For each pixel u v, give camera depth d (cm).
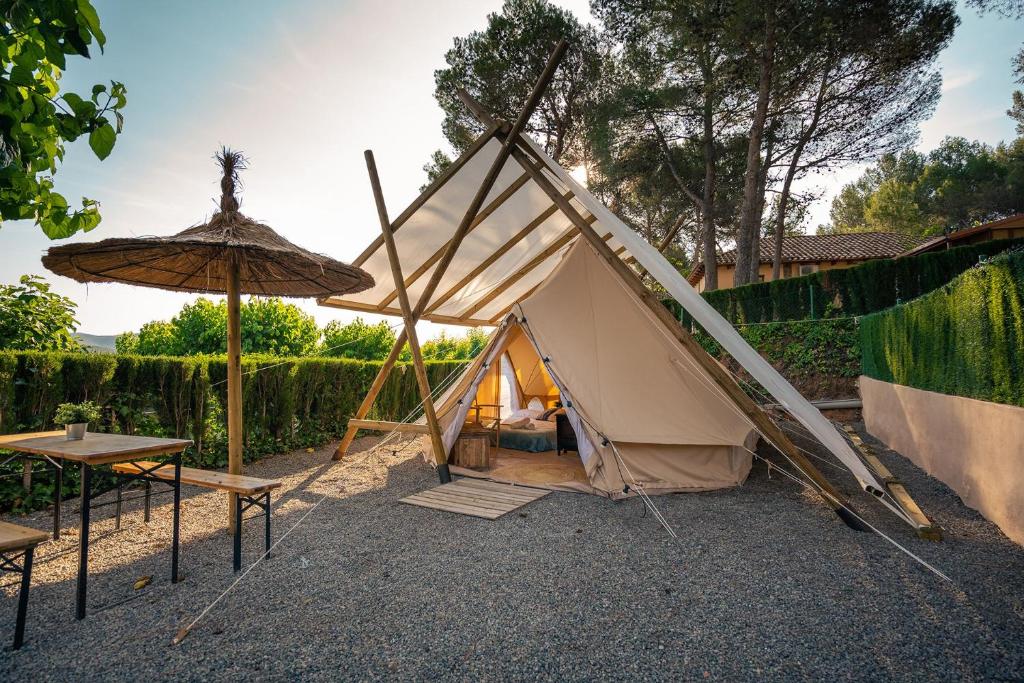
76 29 208
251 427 751
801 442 892
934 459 622
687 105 1645
